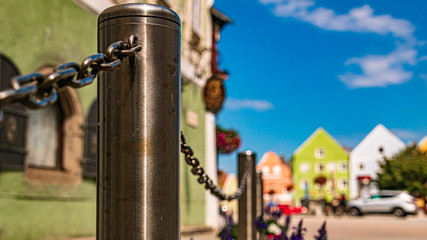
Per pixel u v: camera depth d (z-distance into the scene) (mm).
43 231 7090
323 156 74375
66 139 7867
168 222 1435
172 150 1459
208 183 2822
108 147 1426
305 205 48000
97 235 1451
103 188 1432
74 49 8086
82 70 1254
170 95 1464
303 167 75438
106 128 1436
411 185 54094
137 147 1409
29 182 6820
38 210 7000
